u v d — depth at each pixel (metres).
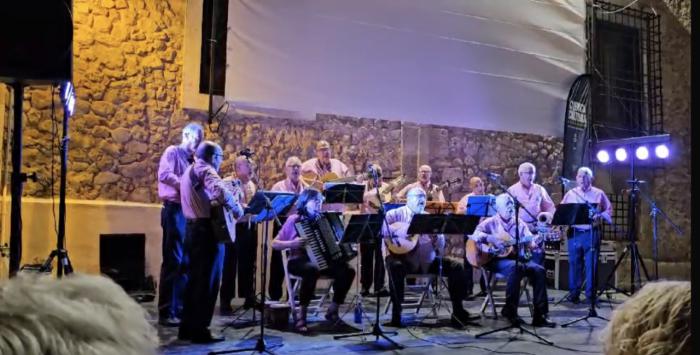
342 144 6.90
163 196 4.75
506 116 7.68
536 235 5.34
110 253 5.74
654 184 8.91
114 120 5.95
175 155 4.80
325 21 6.60
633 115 8.94
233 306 5.62
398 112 7.03
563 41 8.05
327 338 4.38
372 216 4.09
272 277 5.48
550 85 7.97
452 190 7.49
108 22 5.94
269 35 6.33
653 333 0.65
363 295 6.39
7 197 5.37
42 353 0.38
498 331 4.71
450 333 4.67
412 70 7.10
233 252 5.35
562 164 8.21
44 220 5.50
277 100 6.39
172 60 6.21
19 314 0.39
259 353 3.88
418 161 7.31
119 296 0.46
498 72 7.62
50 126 5.65
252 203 3.87
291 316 5.17
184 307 4.12
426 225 4.31
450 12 7.32
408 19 7.07
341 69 6.69
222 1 6.41
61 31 3.27
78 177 5.77
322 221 4.61
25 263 5.37
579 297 6.60
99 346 0.41
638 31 9.04
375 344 4.22
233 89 6.20
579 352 4.09
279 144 6.58
